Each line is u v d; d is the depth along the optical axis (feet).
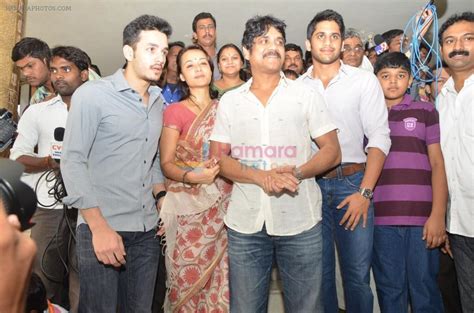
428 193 8.72
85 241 7.17
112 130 7.16
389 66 8.94
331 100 8.61
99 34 21.57
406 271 8.83
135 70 7.34
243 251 7.48
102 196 7.25
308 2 20.47
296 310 7.48
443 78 10.43
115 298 7.36
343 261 8.54
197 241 8.48
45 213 9.55
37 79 10.57
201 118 8.68
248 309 7.54
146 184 7.59
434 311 8.70
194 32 14.24
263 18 7.62
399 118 8.89
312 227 7.38
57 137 9.47
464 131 8.34
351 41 11.28
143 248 7.69
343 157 8.56
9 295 2.55
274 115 7.41
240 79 11.74
